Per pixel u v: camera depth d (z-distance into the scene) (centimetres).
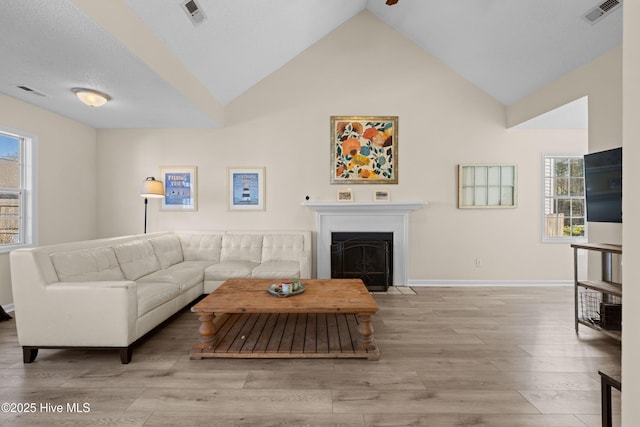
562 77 388
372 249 479
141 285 311
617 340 283
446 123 492
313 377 224
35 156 395
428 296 434
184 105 393
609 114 328
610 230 324
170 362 246
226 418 180
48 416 181
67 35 239
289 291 277
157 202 498
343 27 494
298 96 494
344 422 177
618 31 305
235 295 279
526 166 493
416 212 494
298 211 496
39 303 243
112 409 188
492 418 181
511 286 489
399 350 266
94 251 307
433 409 188
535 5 325
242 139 496
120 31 249
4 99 356
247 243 467
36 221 397
